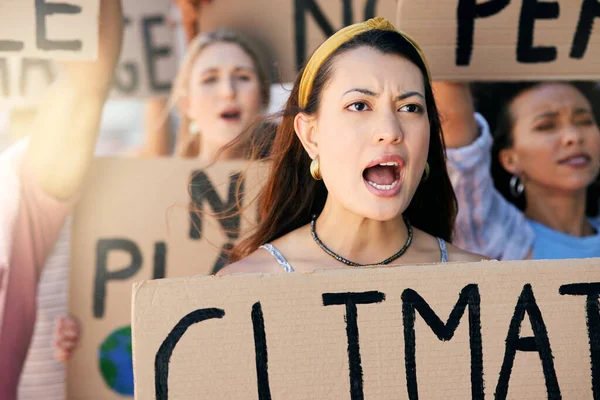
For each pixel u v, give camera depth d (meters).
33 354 3.07
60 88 2.88
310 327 1.69
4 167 2.86
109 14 2.79
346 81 1.96
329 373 1.69
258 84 3.53
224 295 1.68
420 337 1.70
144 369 1.66
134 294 1.67
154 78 3.97
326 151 2.01
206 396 1.67
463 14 2.49
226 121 3.58
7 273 2.83
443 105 3.20
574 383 1.71
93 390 3.12
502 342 1.71
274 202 2.32
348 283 1.71
